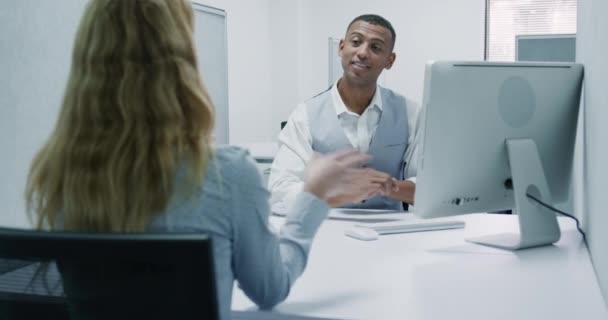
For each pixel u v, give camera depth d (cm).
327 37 553
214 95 445
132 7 77
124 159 75
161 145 75
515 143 137
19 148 213
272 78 568
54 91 229
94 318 65
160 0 79
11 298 66
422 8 523
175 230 77
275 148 363
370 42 195
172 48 77
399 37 530
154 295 63
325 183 101
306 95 566
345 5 545
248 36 523
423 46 526
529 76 137
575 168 182
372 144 205
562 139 147
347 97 205
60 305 66
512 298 104
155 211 76
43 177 81
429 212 136
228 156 82
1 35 205
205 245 60
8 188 209
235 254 85
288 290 94
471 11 512
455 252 136
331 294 107
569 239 147
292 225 99
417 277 117
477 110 132
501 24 526
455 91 128
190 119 79
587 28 144
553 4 512
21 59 214
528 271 120
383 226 157
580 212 167
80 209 76
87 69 78
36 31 220
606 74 109
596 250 120
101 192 75
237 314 101
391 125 205
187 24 82
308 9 557
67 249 61
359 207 202
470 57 517
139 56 76
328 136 204
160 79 76
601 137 115
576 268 122
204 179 78
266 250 85
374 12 536
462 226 162
